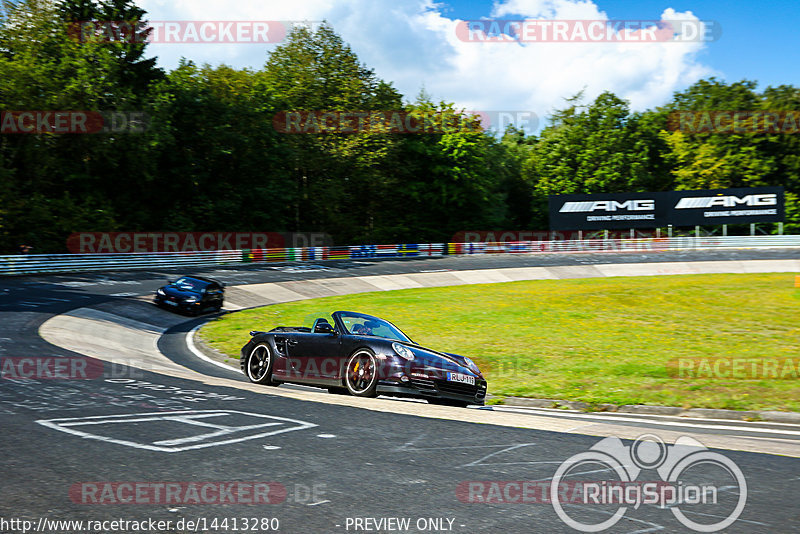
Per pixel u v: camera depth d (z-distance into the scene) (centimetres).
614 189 6931
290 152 5709
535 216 7306
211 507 371
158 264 3800
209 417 618
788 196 6438
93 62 4712
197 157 5369
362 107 6331
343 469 451
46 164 4388
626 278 3666
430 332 1853
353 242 6169
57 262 3312
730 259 4428
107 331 1762
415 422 622
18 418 592
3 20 4772
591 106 7256
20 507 365
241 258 4247
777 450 542
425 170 6488
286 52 6494
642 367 1271
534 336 1752
